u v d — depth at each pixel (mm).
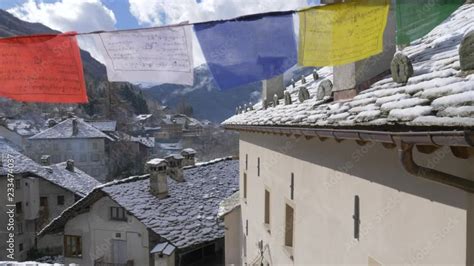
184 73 3695
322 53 3611
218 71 3682
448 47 4531
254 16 3570
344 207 5188
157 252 15805
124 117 63500
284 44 3621
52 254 29016
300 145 6938
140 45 3697
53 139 43562
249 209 12258
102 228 18688
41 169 30109
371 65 5281
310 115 5527
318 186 6094
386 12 3461
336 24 3561
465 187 2965
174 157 21828
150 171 19516
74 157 43781
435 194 3371
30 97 3906
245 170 13156
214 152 55875
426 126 2846
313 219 6316
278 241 8492
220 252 18484
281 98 10562
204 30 3631
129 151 49031
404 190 3820
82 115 58906
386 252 4152
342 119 4234
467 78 3123
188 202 19719
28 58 3859
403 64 4141
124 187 19438
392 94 3982
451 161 3193
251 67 3666
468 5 5984
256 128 8578
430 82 3488
